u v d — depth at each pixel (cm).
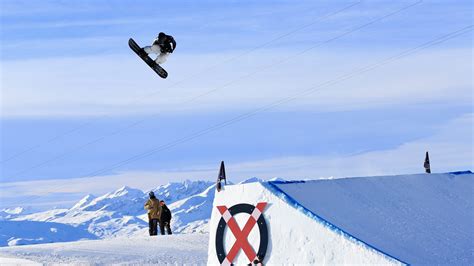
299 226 1725
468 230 1928
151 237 3170
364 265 1633
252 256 1767
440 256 1730
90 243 2959
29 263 2430
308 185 1852
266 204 1773
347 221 1770
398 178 2088
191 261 2447
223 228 1827
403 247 1716
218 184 1858
